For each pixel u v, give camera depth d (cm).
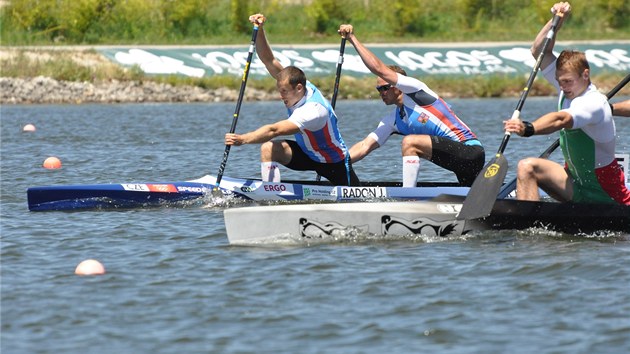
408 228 3092
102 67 12406
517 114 3150
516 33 15400
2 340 2111
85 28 14350
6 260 2841
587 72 2894
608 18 15638
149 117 9338
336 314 2269
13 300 2406
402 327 2170
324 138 3819
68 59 12475
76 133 7544
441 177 4797
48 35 14288
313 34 15262
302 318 2239
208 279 2591
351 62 13225
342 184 3991
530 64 13562
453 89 12794
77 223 3450
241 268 2705
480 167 3903
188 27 14862
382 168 5181
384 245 2992
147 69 12612
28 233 3253
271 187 3931
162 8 14900
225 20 15262
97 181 4700
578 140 2967
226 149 3978
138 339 2108
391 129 4000
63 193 3778
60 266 2761
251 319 2238
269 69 4028
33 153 6009
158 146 6456
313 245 3002
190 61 12900
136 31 14600
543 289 2455
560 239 3053
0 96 11588
